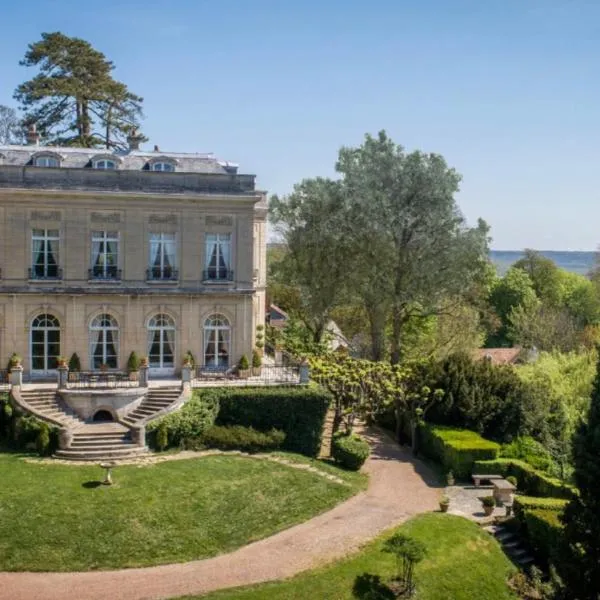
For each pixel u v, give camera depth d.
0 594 20.69
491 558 25.45
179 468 29.27
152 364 36.78
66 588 21.23
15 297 34.84
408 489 31.61
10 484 26.39
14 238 34.72
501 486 30.58
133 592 21.22
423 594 22.55
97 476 27.64
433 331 55.25
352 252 46.75
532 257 89.06
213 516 25.62
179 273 36.53
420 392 37.88
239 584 21.98
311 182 48.38
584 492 21.92
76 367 35.41
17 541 22.92
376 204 44.59
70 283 35.41
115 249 36.00
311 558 23.84
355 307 53.94
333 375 35.59
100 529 23.86
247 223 37.19
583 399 40.38
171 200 36.12
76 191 34.84
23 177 34.59
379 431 42.06
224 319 37.44
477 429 36.75
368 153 46.69
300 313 55.50
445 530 26.59
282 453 33.09
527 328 64.81
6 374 34.84
